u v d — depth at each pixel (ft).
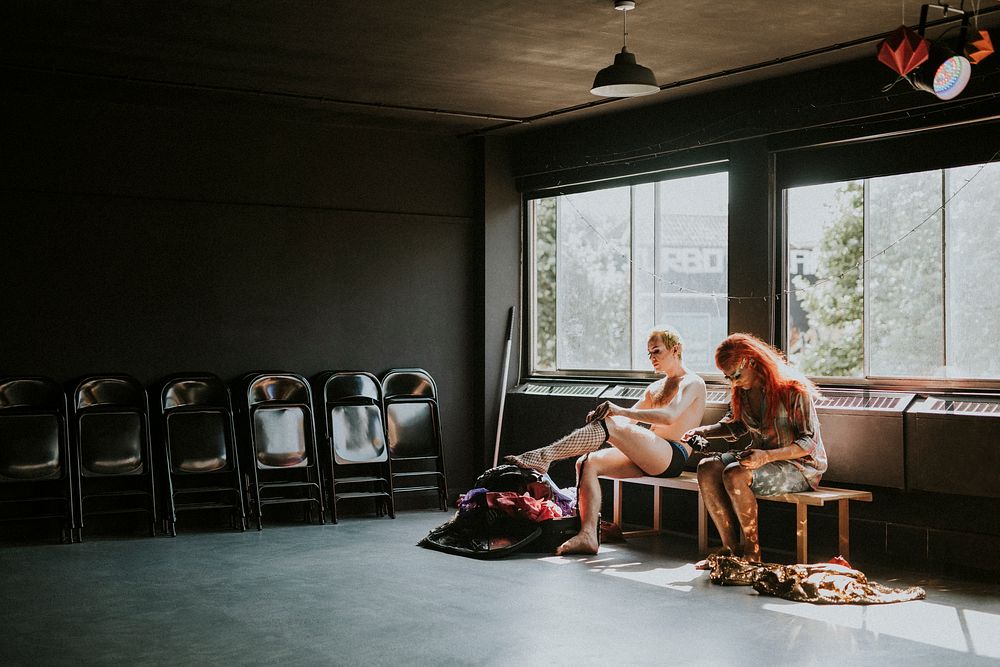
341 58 20.11
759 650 13.30
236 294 24.91
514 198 28.22
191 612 15.46
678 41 18.75
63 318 22.94
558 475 25.80
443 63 20.42
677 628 14.40
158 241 24.00
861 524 19.80
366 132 26.68
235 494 23.85
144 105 23.84
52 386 22.33
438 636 13.99
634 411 20.42
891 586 17.19
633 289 25.12
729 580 17.21
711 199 23.16
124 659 13.01
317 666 12.67
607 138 25.23
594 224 26.14
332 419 24.91
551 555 20.06
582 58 19.97
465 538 20.49
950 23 17.42
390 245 27.02
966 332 18.88
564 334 27.12
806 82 20.83
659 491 22.39
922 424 18.62
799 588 16.21
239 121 24.98
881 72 19.57
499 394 27.81
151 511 22.71
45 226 22.77
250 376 24.40
